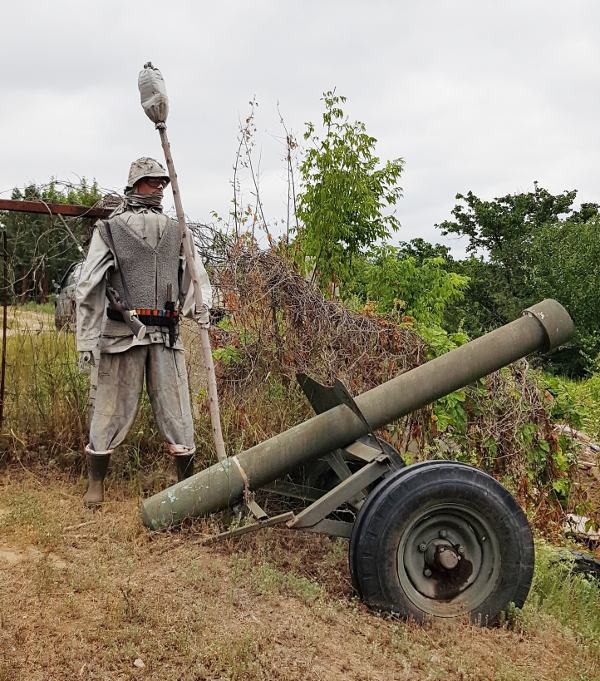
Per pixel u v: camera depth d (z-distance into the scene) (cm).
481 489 404
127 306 488
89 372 574
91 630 339
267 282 634
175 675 317
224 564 423
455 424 670
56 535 435
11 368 596
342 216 1061
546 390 759
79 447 574
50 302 596
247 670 326
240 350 629
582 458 869
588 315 2772
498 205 3891
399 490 395
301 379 456
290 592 405
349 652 360
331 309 653
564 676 374
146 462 577
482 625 408
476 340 459
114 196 569
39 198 571
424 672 357
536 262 3108
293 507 514
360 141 1070
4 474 548
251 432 583
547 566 535
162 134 475
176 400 504
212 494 440
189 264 484
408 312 1144
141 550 427
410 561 405
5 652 318
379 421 445
